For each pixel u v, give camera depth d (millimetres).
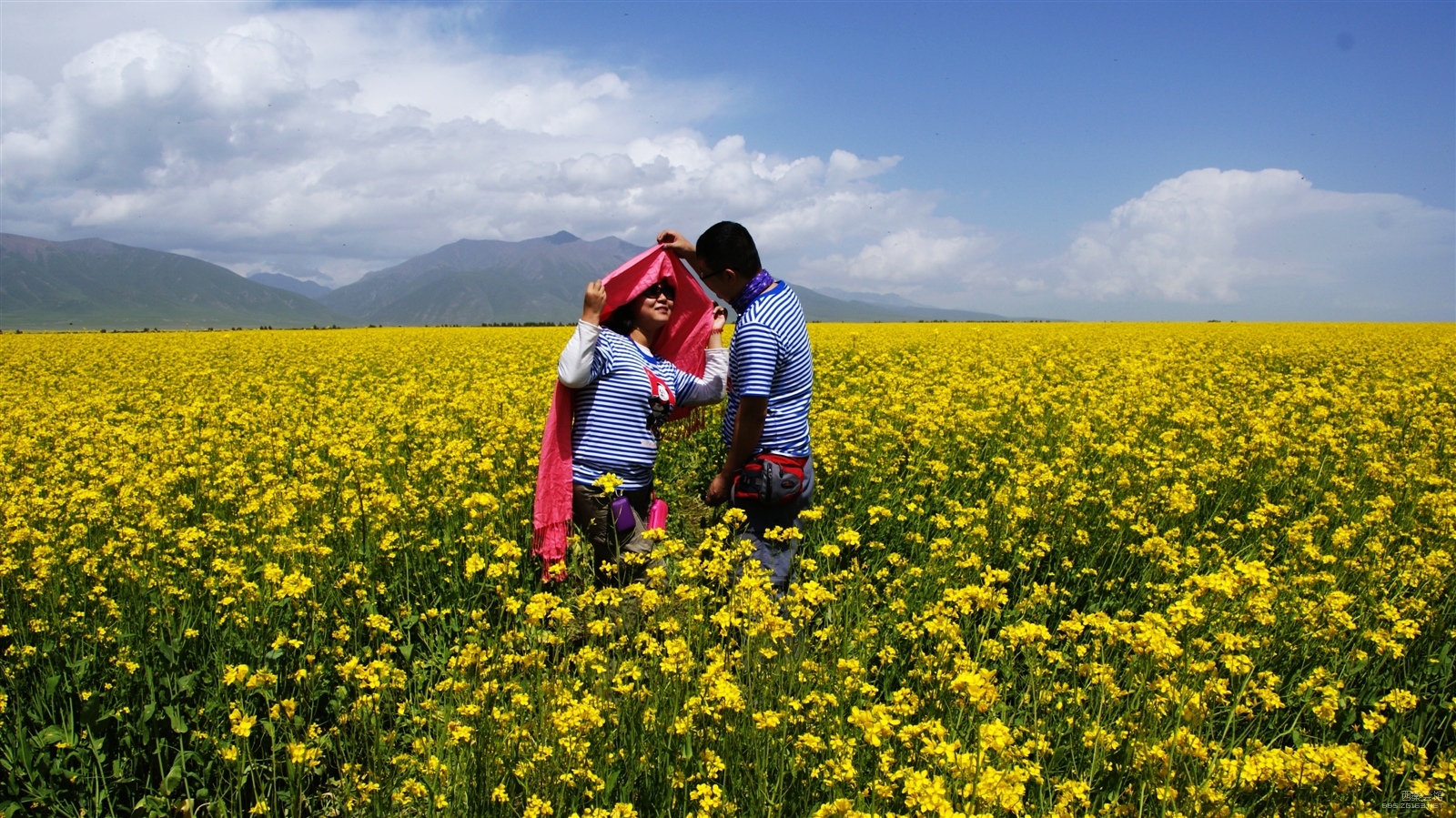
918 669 3572
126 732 3516
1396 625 3900
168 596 4414
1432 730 3555
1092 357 17094
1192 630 3436
